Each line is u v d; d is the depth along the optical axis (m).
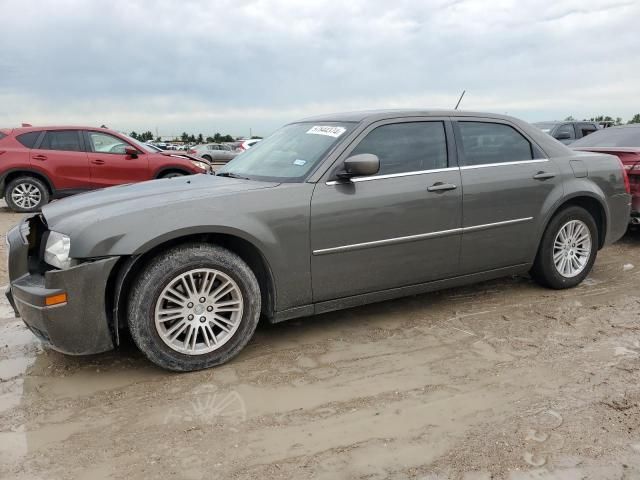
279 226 3.50
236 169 4.36
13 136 9.95
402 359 3.55
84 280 3.10
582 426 2.72
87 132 10.24
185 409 2.95
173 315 3.31
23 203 10.09
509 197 4.41
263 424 2.79
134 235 3.14
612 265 5.90
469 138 4.36
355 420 2.81
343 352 3.67
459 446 2.57
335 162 3.77
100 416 2.89
